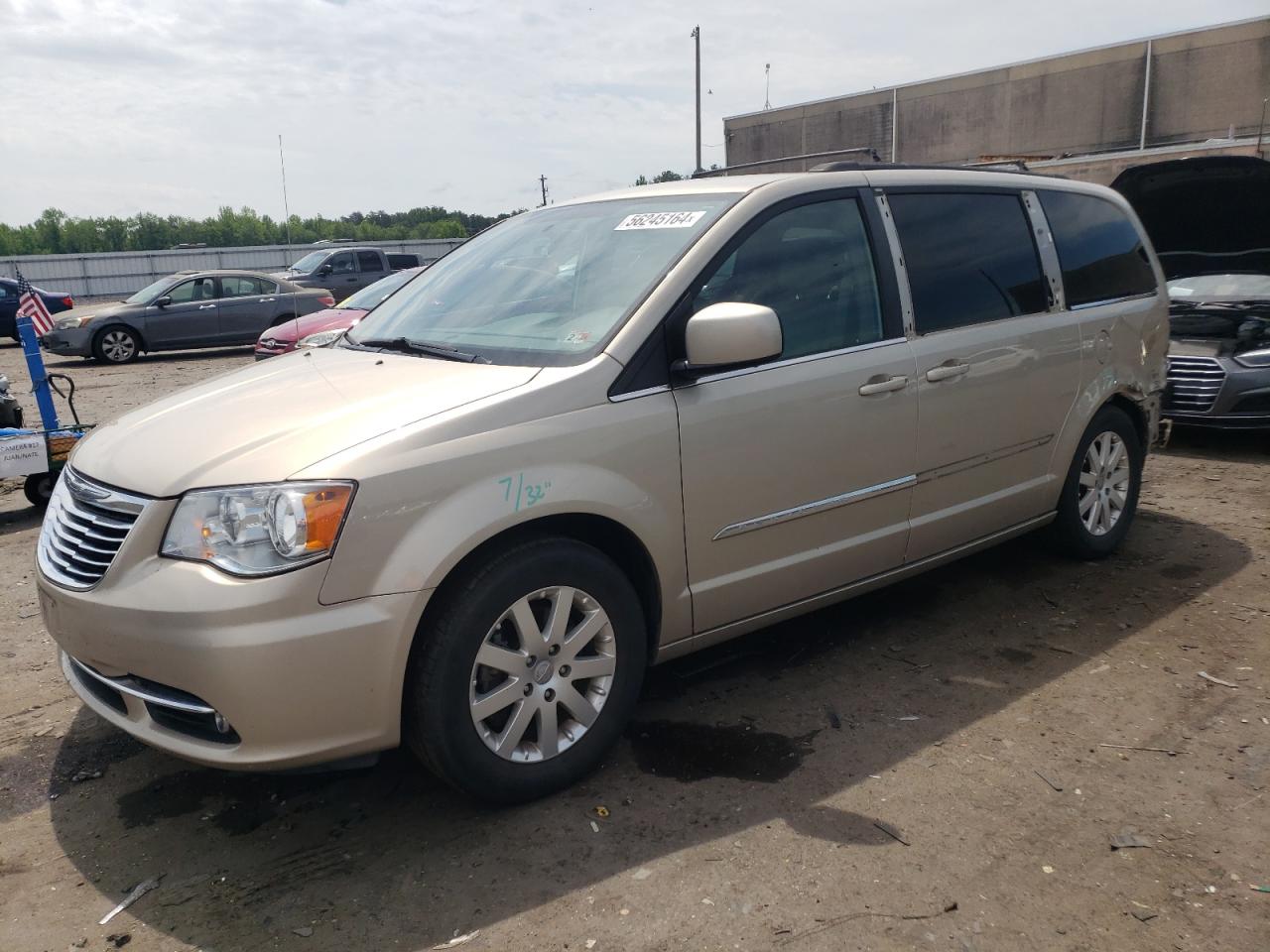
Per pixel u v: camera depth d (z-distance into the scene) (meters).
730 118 42.97
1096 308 4.61
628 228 3.57
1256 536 5.31
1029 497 4.38
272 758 2.54
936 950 2.32
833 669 3.84
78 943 2.43
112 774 3.22
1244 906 2.46
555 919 2.46
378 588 2.57
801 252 3.51
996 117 36.31
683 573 3.19
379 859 2.74
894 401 3.65
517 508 2.75
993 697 3.59
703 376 3.17
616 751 3.26
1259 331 7.38
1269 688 3.60
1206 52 31.81
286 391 3.12
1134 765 3.12
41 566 2.93
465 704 2.75
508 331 3.35
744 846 2.74
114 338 16.83
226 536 2.52
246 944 2.41
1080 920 2.42
